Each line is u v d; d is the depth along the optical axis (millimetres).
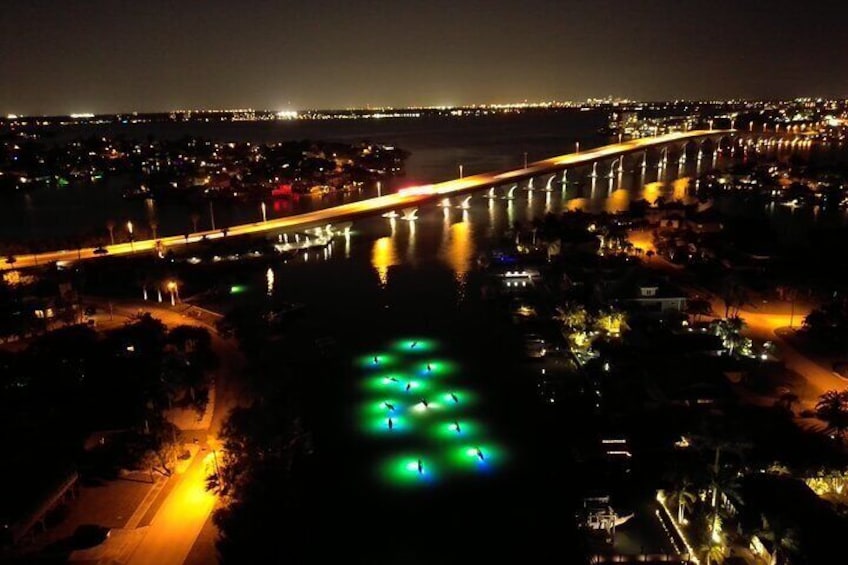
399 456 100062
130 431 98125
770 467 85562
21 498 81188
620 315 135125
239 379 121938
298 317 159125
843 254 190750
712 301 159000
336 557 80062
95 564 75062
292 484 89375
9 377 114812
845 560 65500
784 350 129875
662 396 107625
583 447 97188
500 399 116062
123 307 165625
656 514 83750
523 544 81750
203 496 87562
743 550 75125
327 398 117812
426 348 138500
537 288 171625
